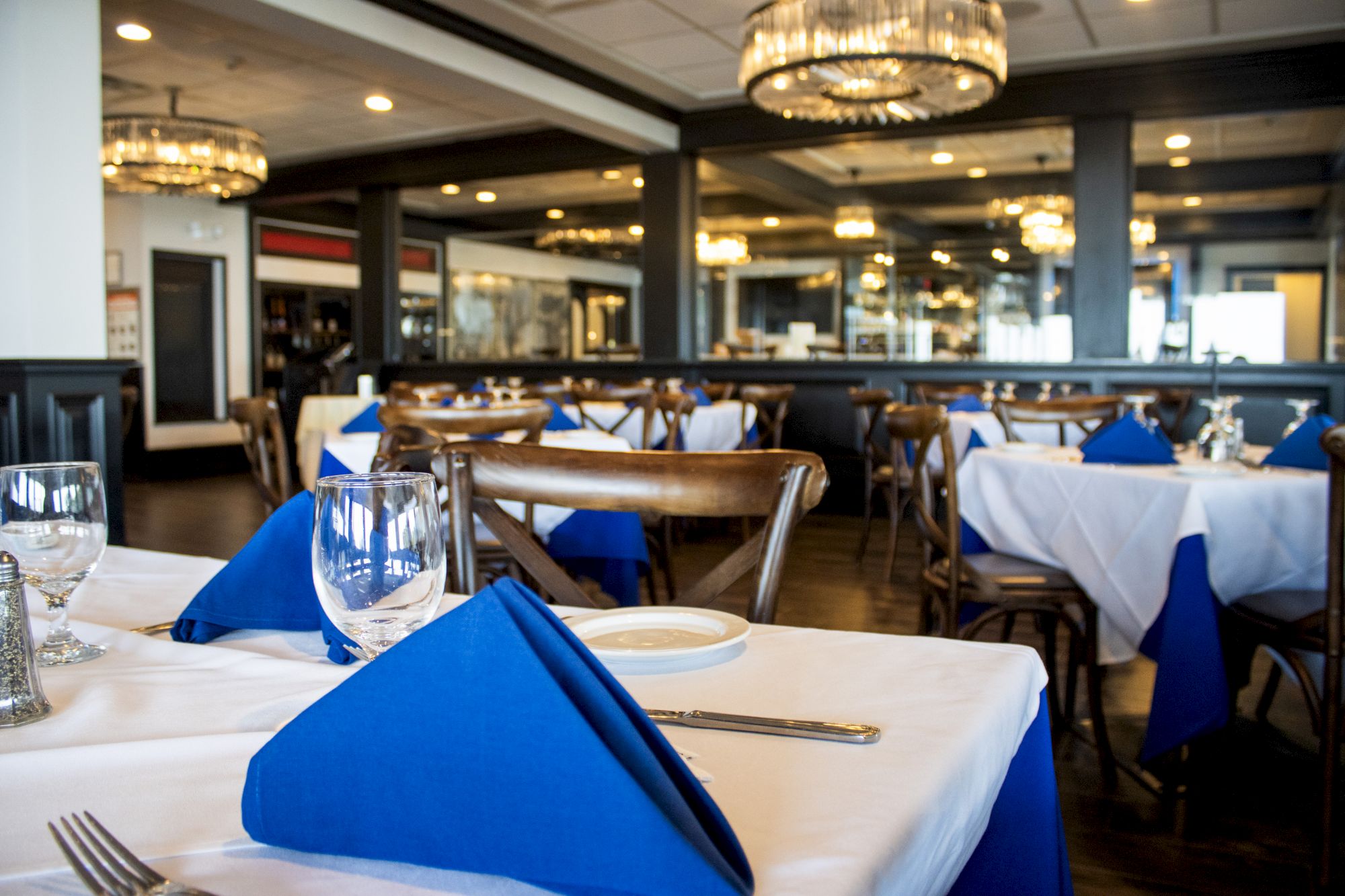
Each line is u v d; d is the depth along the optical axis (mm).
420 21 5320
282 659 825
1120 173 6207
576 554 2750
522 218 11984
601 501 1270
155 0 5129
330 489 674
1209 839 2027
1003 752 723
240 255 10117
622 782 427
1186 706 2047
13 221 3865
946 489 2439
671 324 7594
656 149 7488
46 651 836
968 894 811
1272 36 5547
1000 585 2439
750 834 504
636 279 13867
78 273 4016
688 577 4633
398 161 8617
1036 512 2666
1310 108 5848
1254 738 2572
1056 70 6223
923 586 2691
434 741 464
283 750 487
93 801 552
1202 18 5316
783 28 4141
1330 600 1796
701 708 708
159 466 9445
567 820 430
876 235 10852
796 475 1181
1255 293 10750
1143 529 2227
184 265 9703
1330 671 1797
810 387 7113
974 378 6617
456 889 462
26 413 3736
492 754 452
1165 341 4305
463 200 11328
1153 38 5652
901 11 3984
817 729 646
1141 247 11070
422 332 11977
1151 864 1926
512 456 1303
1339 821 2072
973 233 10516
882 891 474
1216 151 8586
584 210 11672
